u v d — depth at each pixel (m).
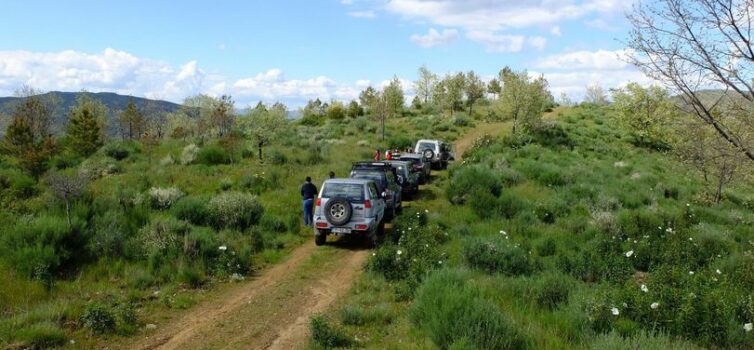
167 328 7.34
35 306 7.65
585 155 33.94
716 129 7.65
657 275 8.88
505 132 43.88
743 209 19.59
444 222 14.88
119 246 10.42
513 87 39.81
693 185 24.08
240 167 24.12
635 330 6.75
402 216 15.49
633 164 30.81
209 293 9.08
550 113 58.78
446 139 43.81
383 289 9.32
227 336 7.08
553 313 7.45
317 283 9.84
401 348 6.33
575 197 19.28
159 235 10.95
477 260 10.34
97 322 7.00
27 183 16.67
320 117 64.25
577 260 10.59
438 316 6.64
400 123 53.06
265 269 10.91
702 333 6.83
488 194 17.02
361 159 29.02
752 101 7.39
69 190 12.98
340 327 7.38
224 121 34.44
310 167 25.19
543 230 14.11
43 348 6.28
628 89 37.12
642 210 16.80
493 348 5.98
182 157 25.78
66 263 9.62
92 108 42.22
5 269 8.76
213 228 13.19
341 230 12.73
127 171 23.42
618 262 10.28
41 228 9.90
